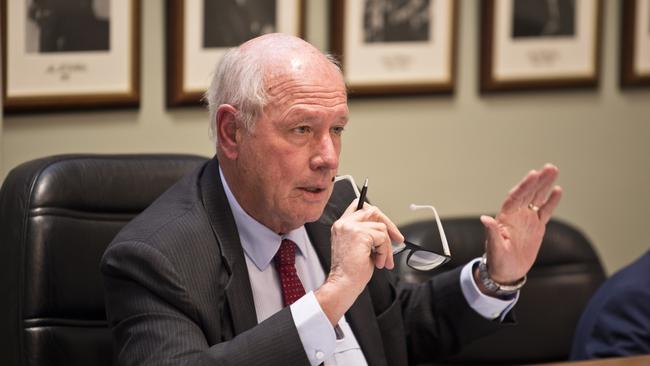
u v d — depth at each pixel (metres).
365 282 3.26
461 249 5.16
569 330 5.30
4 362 3.72
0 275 3.77
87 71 5.09
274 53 3.37
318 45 5.84
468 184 6.42
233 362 3.09
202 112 5.52
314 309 3.18
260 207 3.49
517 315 5.23
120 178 3.93
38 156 5.05
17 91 4.92
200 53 5.42
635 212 7.11
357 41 5.87
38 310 3.65
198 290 3.31
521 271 3.87
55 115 5.08
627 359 4.03
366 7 5.87
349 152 5.98
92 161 3.91
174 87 5.36
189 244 3.38
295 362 3.14
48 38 4.98
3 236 3.78
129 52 5.19
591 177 6.90
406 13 5.99
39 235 3.68
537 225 3.84
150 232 3.39
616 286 4.71
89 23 5.08
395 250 3.51
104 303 3.80
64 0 5.01
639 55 6.89
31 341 3.63
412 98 6.15
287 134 3.33
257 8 5.55
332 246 3.33
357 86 5.88
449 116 6.29
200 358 3.10
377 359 3.74
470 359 5.18
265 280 3.60
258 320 3.54
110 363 3.79
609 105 6.89
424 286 4.14
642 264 4.73
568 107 6.73
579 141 6.80
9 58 4.88
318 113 3.31
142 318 3.25
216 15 5.44
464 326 4.00
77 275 3.75
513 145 6.55
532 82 6.48
